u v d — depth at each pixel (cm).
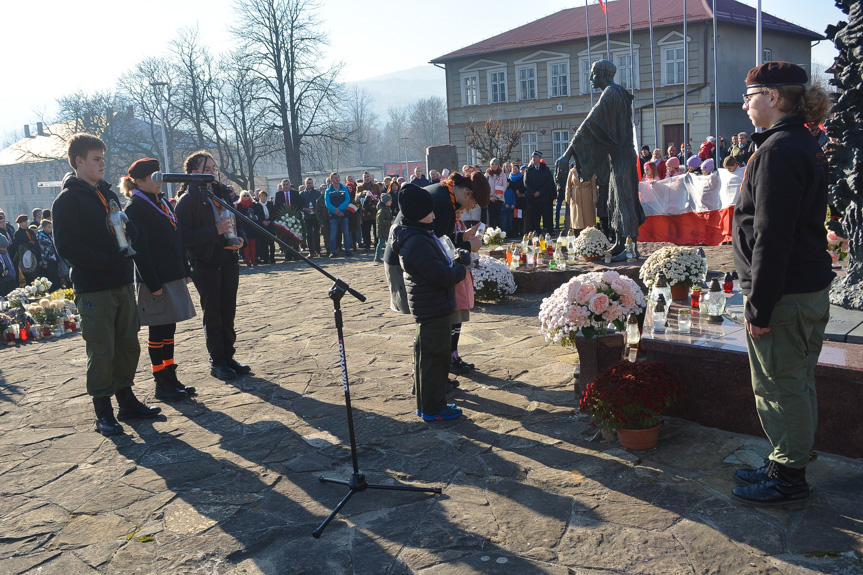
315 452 469
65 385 671
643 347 482
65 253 485
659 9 3497
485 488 402
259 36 3934
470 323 822
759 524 343
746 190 343
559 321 500
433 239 495
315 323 895
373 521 371
